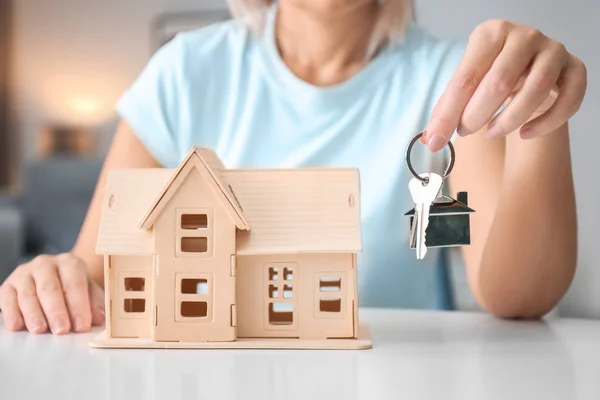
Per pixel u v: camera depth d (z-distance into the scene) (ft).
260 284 2.02
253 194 2.07
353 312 2.01
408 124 3.46
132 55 13.69
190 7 13.21
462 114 1.92
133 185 2.10
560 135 2.67
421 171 3.46
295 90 3.55
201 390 1.50
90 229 3.27
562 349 1.95
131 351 1.92
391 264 3.43
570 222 2.65
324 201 2.05
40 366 1.73
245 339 2.00
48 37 14.10
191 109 3.69
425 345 2.01
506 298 2.57
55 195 11.94
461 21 7.98
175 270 1.97
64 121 14.12
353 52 3.58
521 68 1.89
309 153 3.51
